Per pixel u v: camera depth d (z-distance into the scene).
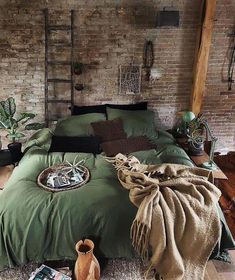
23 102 4.41
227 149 4.86
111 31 4.11
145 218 2.37
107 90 4.43
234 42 4.25
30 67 4.22
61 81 4.26
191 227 2.45
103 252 2.54
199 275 2.45
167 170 2.93
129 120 4.01
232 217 3.33
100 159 3.37
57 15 3.98
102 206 2.54
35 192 2.70
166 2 4.02
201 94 4.33
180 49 4.28
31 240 2.47
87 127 3.87
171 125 4.72
